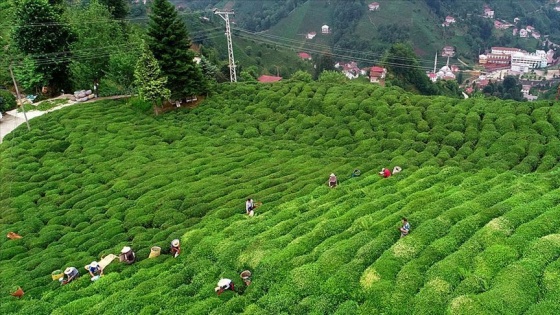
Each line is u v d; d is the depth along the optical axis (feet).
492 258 93.61
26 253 132.98
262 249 113.50
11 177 172.76
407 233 107.14
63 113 225.35
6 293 114.11
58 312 102.63
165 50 223.92
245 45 626.64
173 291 104.88
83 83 251.19
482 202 116.88
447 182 135.33
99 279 114.93
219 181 158.81
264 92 235.61
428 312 83.25
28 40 240.32
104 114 226.17
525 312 79.97
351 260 101.45
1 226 146.00
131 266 119.85
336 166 161.38
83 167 178.70
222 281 103.30
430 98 204.03
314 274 99.45
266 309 93.45
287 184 151.23
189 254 120.98
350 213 122.52
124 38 263.08
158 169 170.60
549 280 86.48
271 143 191.01
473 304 81.41
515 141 159.84
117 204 151.43
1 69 249.96
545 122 166.30
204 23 601.62
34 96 252.62
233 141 196.03
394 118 191.31
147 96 216.54
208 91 241.96
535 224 101.86
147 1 608.19
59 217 148.25
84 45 241.55
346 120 199.11
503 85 508.94
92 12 254.06
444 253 98.99
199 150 188.34
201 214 142.00
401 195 130.52
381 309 87.51
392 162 158.40
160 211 144.36
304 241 112.78
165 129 207.72
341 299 92.48
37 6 237.04
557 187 123.54
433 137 172.76
